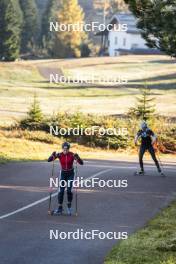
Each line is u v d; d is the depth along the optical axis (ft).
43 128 393.29
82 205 154.81
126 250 108.17
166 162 299.17
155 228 128.77
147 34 176.96
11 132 371.56
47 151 325.42
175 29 163.12
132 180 199.41
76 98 579.48
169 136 386.32
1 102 538.88
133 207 153.38
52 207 151.94
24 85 642.22
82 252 107.76
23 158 278.46
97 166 241.96
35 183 192.34
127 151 369.30
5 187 182.91
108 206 153.89
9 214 142.00
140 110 412.77
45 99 569.64
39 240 116.37
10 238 117.60
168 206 155.22
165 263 98.02
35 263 99.19
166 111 500.33
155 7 164.96
